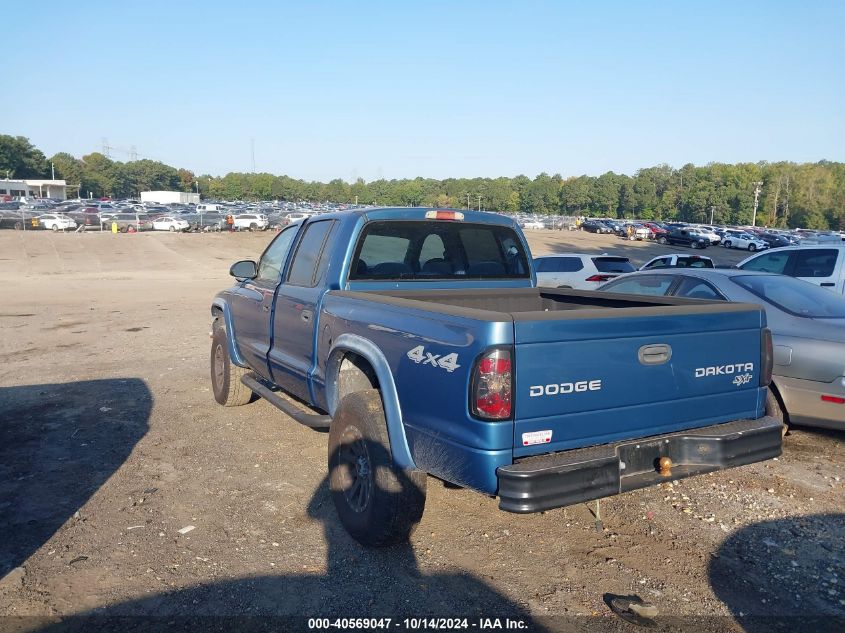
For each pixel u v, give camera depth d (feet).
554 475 10.20
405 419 11.96
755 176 510.58
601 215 587.27
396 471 12.35
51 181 448.65
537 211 614.75
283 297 17.83
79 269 95.50
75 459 18.38
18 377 28.37
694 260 50.55
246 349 21.09
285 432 20.85
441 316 11.26
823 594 11.78
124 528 14.19
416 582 12.15
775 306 19.74
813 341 18.28
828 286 29.19
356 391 14.76
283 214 235.40
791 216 479.00
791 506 15.37
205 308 54.44
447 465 10.98
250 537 13.85
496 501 15.87
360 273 16.02
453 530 14.28
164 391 26.03
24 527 14.23
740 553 13.25
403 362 11.98
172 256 118.32
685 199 536.42
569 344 10.70
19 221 169.48
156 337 39.52
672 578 12.30
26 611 11.10
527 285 19.11
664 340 11.73
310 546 13.50
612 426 11.27
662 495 16.11
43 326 43.88
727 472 17.47
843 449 19.01
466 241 17.99
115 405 23.91
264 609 11.24
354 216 16.03
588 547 13.51
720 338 12.51
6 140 519.60
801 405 18.56
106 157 642.63
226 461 18.29
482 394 10.20
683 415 12.12
